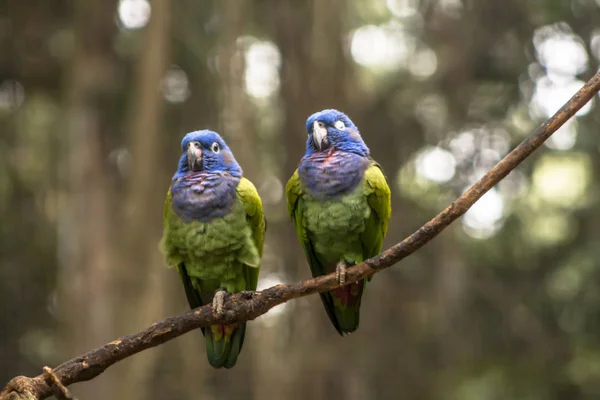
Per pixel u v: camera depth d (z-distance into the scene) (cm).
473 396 1922
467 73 1966
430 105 2016
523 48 1955
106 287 1820
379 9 2038
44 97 2144
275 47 1930
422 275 1975
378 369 1892
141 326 1773
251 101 1956
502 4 1956
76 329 1834
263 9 1894
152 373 1764
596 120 1895
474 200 535
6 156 2092
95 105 1958
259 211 742
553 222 2002
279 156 1916
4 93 2100
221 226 719
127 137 1861
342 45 1880
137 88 1803
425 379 1909
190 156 743
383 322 1945
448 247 1969
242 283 748
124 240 1805
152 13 1808
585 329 1936
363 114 1966
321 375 1825
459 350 1936
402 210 1977
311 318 1869
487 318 1992
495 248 2019
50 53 2077
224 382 1839
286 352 1839
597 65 1927
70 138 1956
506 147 1973
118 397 1703
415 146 2003
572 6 1922
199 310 555
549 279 1994
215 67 1939
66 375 517
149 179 1798
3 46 2050
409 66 2039
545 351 1952
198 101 1942
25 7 2042
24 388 495
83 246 1902
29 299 2131
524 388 1958
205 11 1941
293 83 1866
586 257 1916
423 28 2014
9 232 2112
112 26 1970
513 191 2009
